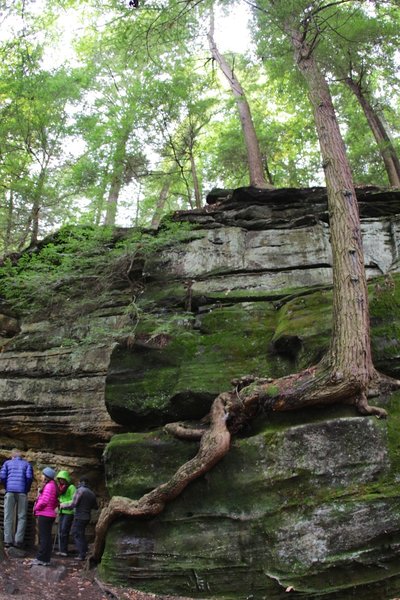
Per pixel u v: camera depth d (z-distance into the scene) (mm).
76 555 8594
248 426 7219
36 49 14055
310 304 8438
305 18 9055
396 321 7688
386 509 6148
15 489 8219
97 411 10062
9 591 5852
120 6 9328
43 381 10812
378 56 13727
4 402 10930
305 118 19188
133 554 6766
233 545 6398
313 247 10406
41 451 10656
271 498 6504
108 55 16000
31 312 11945
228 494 6711
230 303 9555
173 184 19094
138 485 7320
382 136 14656
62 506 8367
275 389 7062
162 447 7488
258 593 6078
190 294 9914
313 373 7012
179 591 6363
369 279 8539
